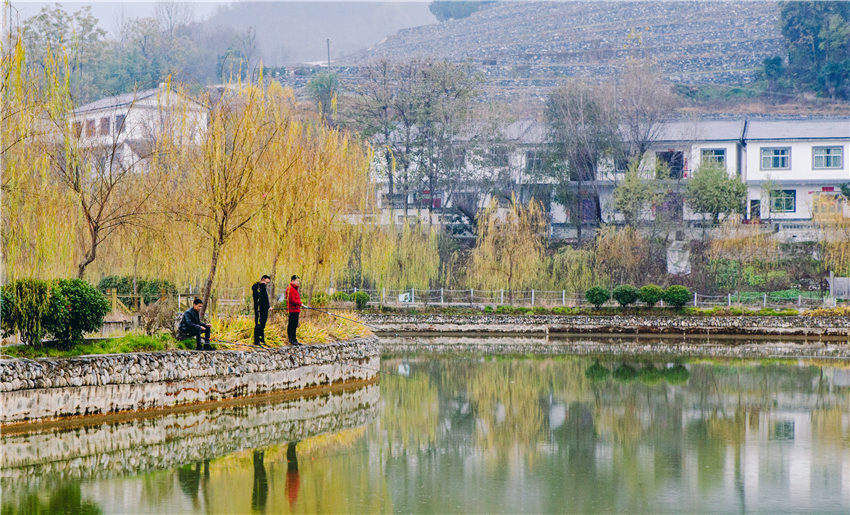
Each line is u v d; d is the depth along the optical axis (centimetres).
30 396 1806
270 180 2480
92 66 8662
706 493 1535
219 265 2394
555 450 1877
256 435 1941
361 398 2528
